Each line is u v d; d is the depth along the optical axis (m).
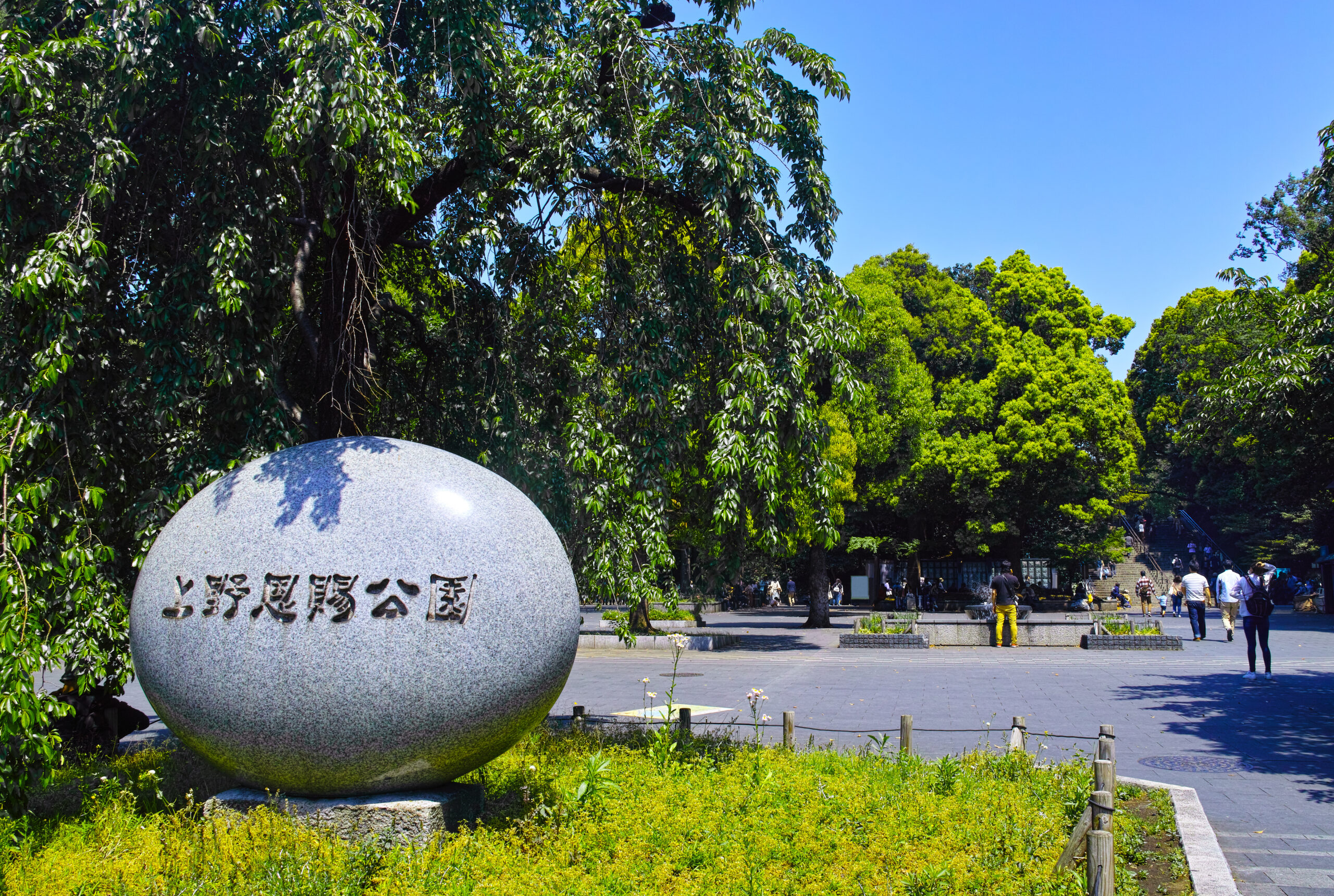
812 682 15.91
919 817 6.31
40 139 7.10
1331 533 42.09
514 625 5.86
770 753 8.02
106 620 6.89
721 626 31.12
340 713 5.42
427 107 9.02
